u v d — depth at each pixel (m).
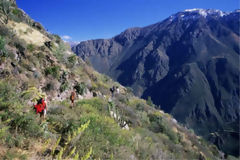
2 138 3.76
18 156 3.43
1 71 9.12
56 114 7.10
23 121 4.54
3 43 9.88
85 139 5.14
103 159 5.08
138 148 7.88
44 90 10.97
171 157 10.66
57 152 4.21
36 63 12.04
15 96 6.37
